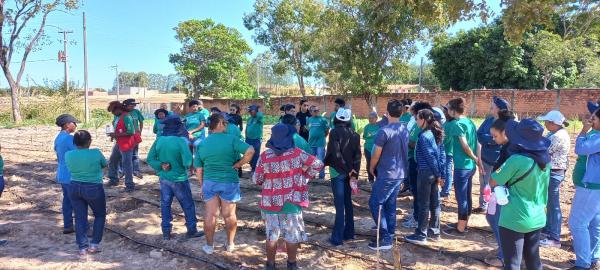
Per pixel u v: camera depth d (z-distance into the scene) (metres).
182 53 49.94
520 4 7.46
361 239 6.73
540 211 4.21
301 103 11.34
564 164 6.09
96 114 36.34
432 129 6.20
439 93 31.09
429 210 6.67
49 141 19.56
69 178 6.84
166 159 6.54
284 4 45.16
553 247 6.22
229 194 6.09
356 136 6.29
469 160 6.53
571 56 32.50
